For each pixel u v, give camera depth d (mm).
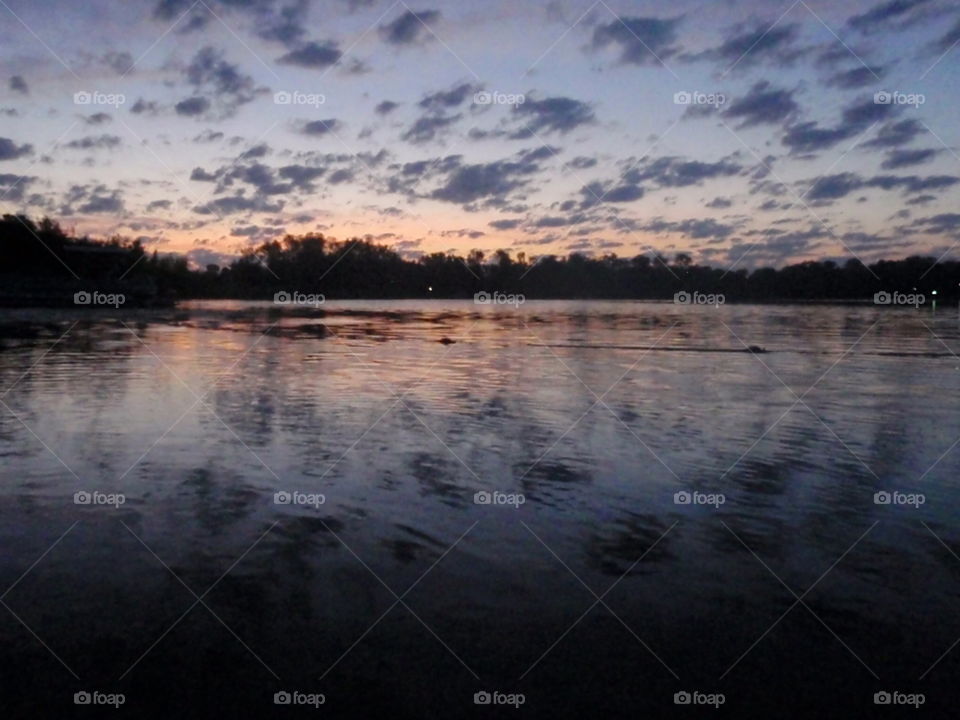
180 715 4078
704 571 5871
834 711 4180
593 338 27125
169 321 34062
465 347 23141
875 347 24328
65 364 17484
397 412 11805
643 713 4152
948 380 16266
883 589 5586
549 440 10023
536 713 4133
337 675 4469
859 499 7605
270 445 9570
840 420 11539
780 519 7020
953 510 7277
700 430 10758
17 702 4191
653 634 4957
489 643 4836
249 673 4488
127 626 4984
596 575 5801
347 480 8109
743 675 4469
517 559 6070
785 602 5391
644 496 7680
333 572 5797
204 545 6297
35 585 5551
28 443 9578
